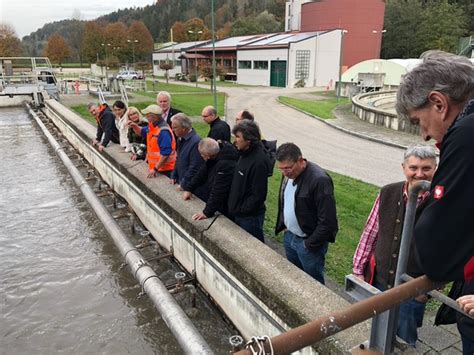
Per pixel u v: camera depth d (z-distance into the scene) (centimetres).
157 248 577
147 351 410
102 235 683
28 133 1727
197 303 452
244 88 4206
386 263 278
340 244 525
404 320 280
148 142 639
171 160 634
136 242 625
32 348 419
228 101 2880
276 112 2327
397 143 1373
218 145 462
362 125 1791
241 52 4903
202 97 2992
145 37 8119
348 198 732
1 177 1053
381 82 3300
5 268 578
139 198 657
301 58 4391
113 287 524
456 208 117
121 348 415
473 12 6325
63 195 901
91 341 426
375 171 1031
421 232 125
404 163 267
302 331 130
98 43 8088
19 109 2477
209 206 445
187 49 5912
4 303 495
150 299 454
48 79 2578
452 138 119
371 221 304
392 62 3334
